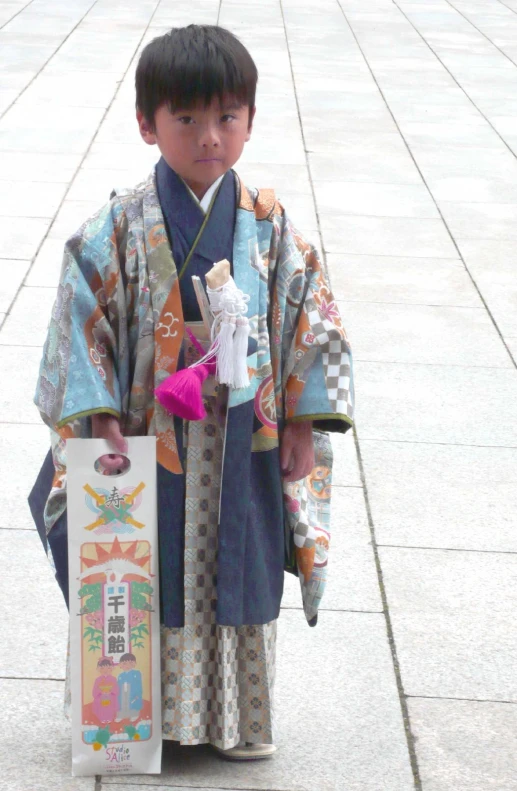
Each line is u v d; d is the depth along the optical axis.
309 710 2.83
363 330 5.38
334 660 3.04
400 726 2.79
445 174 8.05
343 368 2.44
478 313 5.70
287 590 3.39
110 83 9.94
